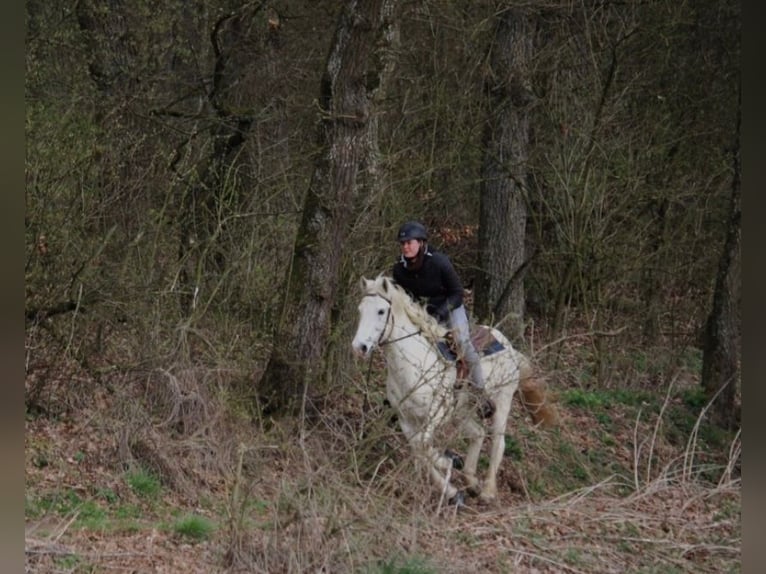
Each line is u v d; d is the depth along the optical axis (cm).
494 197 1745
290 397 1199
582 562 933
